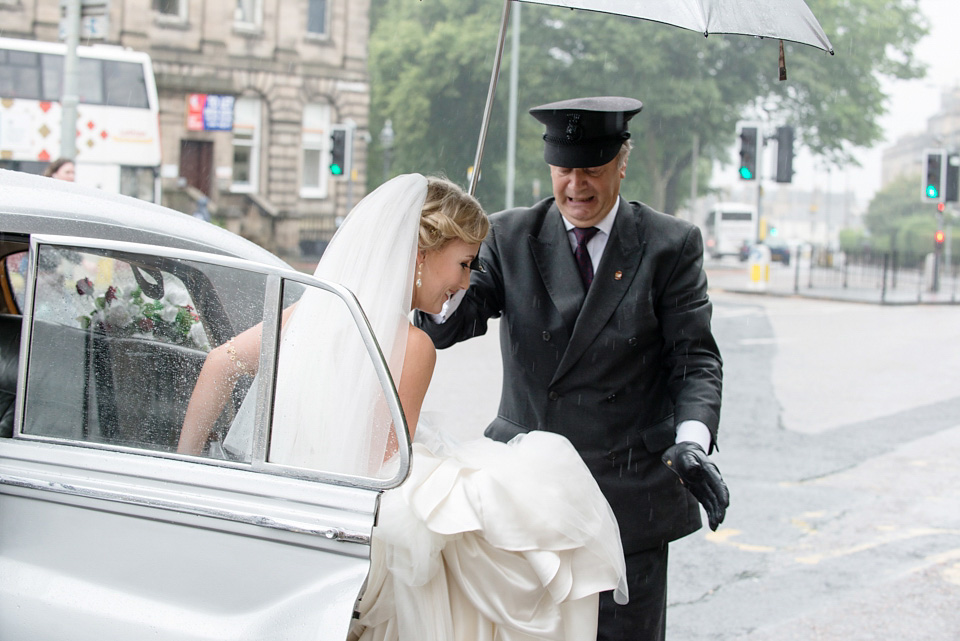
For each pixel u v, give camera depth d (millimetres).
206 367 1889
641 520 2711
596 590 2031
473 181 2812
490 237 2873
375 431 1857
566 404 2734
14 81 19031
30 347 1971
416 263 2158
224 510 1801
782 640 3871
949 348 13617
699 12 2291
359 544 1745
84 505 1885
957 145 87188
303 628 1712
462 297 2691
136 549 1854
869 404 9281
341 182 30500
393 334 1970
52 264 1948
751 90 34125
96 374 1952
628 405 2744
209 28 27844
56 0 25016
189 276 1888
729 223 50594
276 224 29422
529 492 1993
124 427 1934
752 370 11391
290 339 1867
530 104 33938
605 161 2627
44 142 19312
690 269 2752
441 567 1970
